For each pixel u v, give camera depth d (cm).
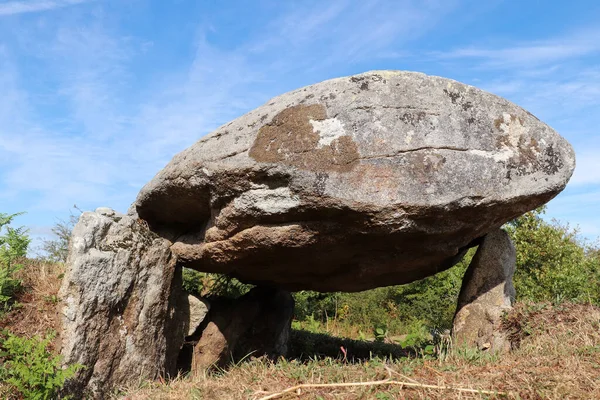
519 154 455
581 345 446
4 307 480
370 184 411
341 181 412
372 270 534
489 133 449
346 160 414
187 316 588
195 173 478
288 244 462
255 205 440
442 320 1129
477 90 459
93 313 469
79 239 473
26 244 547
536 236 928
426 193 414
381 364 423
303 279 605
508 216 496
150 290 529
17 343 421
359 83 439
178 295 580
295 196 423
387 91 434
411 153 420
